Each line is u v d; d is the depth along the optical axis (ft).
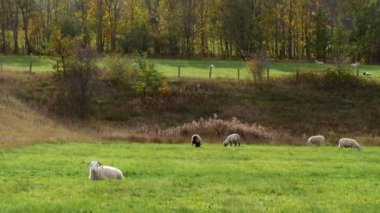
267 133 190.08
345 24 411.34
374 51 378.53
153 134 185.16
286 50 409.69
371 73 289.33
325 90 249.14
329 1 414.00
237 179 87.56
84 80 218.18
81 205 59.16
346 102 239.71
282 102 236.84
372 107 235.81
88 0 369.71
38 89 229.86
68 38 245.24
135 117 219.82
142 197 66.90
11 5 362.94
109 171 83.76
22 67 273.13
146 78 236.84
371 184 84.69
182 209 59.62
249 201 66.18
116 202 62.13
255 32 362.12
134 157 120.98
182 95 236.02
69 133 176.55
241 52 350.43
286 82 254.47
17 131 167.32
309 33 381.60
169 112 224.94
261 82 251.80
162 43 367.66
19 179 82.84
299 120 222.69
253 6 366.22
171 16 370.12
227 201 65.87
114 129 201.16
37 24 371.97
